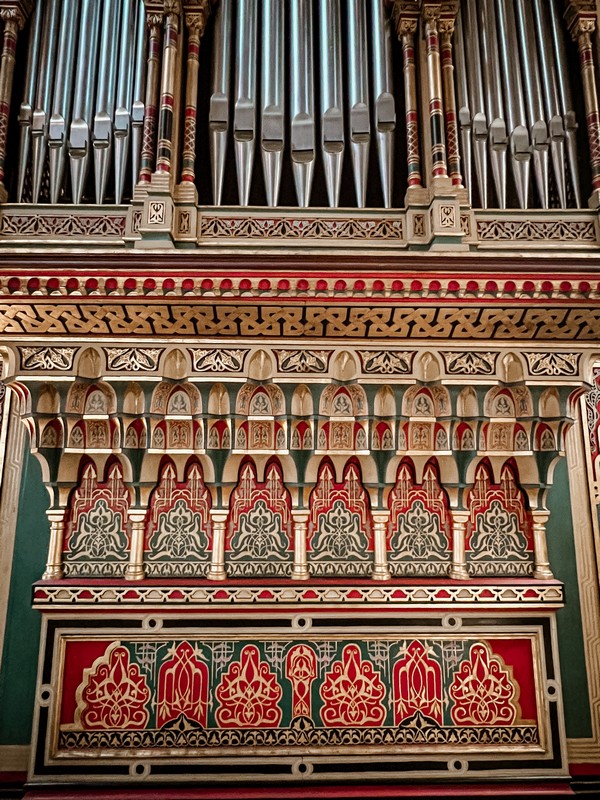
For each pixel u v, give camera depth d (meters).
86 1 3.82
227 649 3.50
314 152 3.54
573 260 3.12
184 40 3.68
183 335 3.43
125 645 3.47
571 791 3.35
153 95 3.46
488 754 3.41
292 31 3.75
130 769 3.32
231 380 3.41
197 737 3.42
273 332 3.42
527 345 3.50
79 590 3.43
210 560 3.60
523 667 3.55
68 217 3.36
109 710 3.41
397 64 3.79
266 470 3.72
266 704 3.46
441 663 3.53
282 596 3.47
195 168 3.64
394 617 3.54
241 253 3.07
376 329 3.40
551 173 3.65
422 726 3.47
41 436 3.50
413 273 3.09
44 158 3.54
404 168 3.65
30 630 3.62
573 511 3.88
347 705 3.47
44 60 3.67
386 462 3.59
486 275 3.11
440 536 3.69
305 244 3.35
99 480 3.65
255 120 3.58
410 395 3.53
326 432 3.56
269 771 3.35
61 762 3.30
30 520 3.73
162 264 3.06
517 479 3.76
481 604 3.51
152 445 3.51
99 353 3.44
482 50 3.82
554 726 3.46
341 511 3.69
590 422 3.97
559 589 3.53
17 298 3.16
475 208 3.50
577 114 3.78
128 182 3.58
